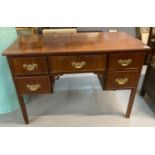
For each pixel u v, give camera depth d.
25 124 1.47
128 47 1.16
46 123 1.48
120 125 1.43
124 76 1.26
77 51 1.10
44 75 1.20
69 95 1.87
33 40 1.39
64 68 1.18
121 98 1.80
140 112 1.58
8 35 1.43
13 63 1.14
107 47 1.16
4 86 1.51
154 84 1.55
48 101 1.78
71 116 1.55
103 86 1.32
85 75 2.33
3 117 1.56
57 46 1.21
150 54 1.60
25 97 1.74
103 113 1.58
